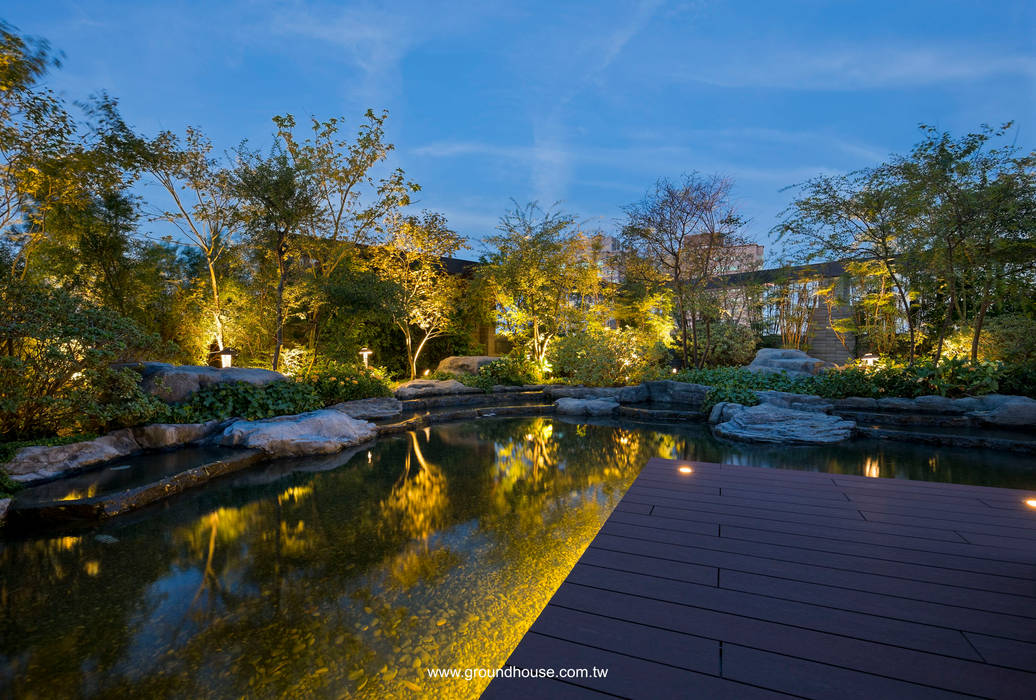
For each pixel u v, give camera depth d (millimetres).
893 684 1546
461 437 8469
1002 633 1841
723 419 9188
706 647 1761
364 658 2354
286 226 10070
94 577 3303
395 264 13992
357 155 11250
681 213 13312
